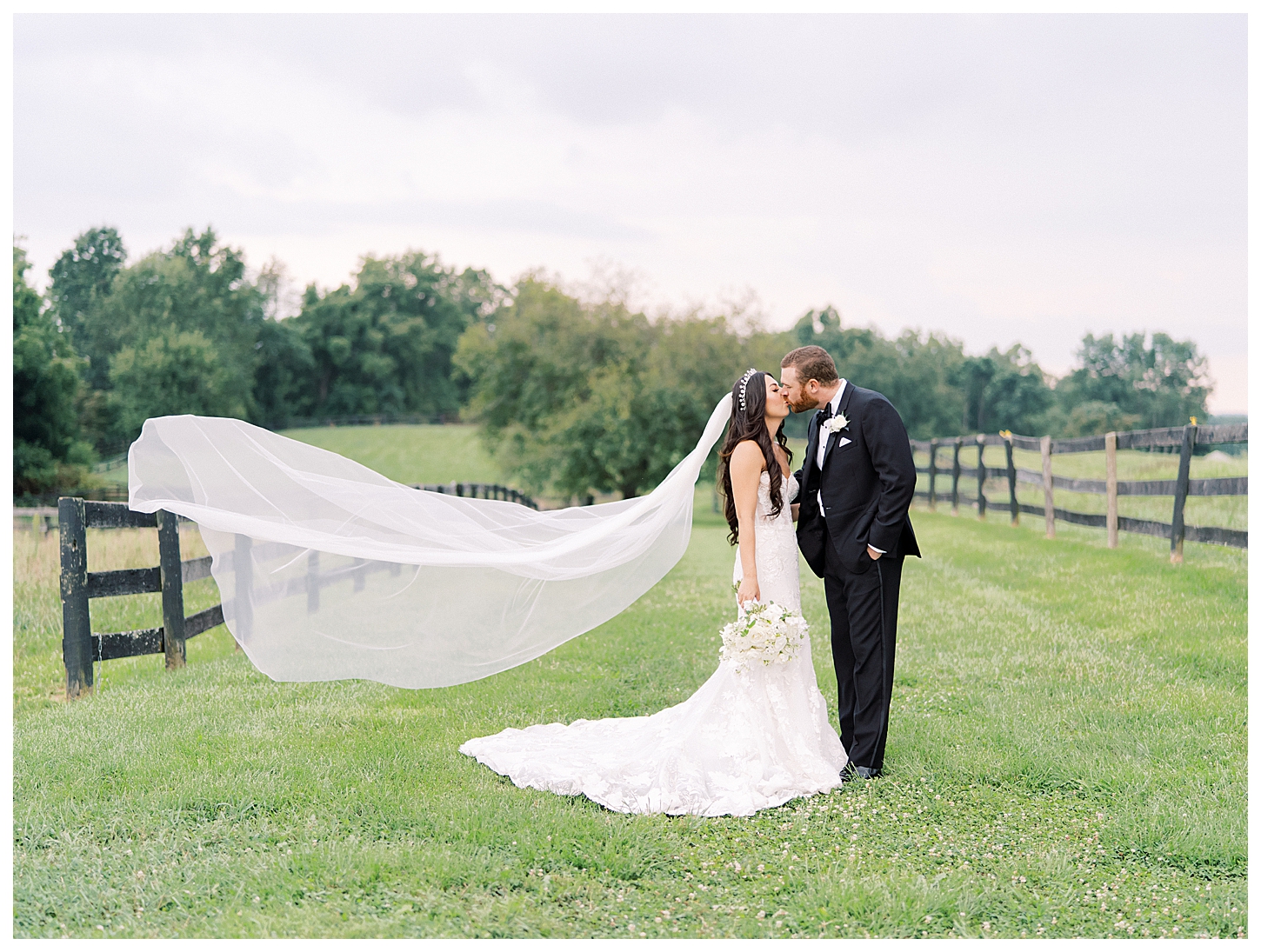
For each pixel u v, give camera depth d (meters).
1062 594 9.07
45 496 38.75
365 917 3.05
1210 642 6.69
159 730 4.93
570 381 35.25
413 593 4.99
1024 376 87.88
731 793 4.12
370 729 5.08
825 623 8.30
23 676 6.80
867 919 3.07
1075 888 3.31
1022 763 4.46
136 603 9.23
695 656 7.12
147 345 64.38
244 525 4.77
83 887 3.22
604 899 3.21
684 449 31.58
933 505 20.42
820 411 4.68
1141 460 22.97
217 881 3.30
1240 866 3.44
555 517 5.25
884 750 4.48
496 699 5.86
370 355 86.31
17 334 39.19
